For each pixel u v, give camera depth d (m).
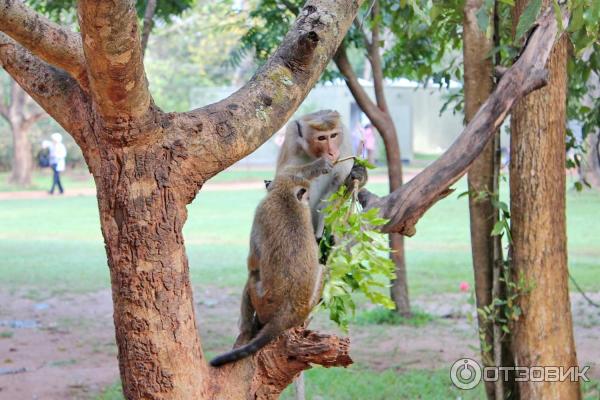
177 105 44.12
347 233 4.16
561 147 5.95
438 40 8.59
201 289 14.31
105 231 3.33
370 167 4.58
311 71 3.80
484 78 6.41
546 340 5.96
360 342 10.53
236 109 3.53
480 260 6.44
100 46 2.85
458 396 8.09
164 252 3.30
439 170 4.77
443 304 12.61
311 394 8.31
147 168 3.27
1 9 3.07
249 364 3.66
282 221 3.90
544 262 5.93
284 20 10.86
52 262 17.16
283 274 3.79
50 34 3.16
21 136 37.66
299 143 5.55
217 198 30.67
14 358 9.99
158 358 3.31
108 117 3.15
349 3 4.05
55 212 27.22
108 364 9.80
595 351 9.62
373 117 11.20
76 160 44.09
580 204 25.86
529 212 5.92
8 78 38.56
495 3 6.38
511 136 6.02
